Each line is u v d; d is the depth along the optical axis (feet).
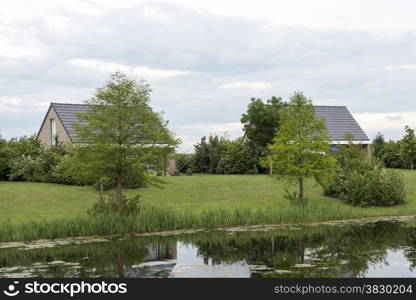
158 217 67.82
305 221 74.69
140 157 67.15
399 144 160.15
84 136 67.36
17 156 107.04
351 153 97.45
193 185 101.04
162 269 44.83
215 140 148.97
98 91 68.08
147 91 69.46
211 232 65.82
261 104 135.13
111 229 64.23
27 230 60.70
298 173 80.94
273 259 48.57
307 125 81.82
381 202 88.38
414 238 60.13
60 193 89.20
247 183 104.63
